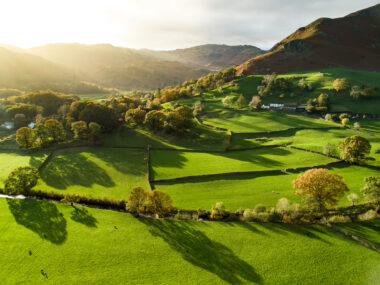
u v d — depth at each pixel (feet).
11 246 164.14
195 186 254.06
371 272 136.77
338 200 193.88
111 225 188.03
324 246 157.79
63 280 138.62
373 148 315.37
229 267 145.59
